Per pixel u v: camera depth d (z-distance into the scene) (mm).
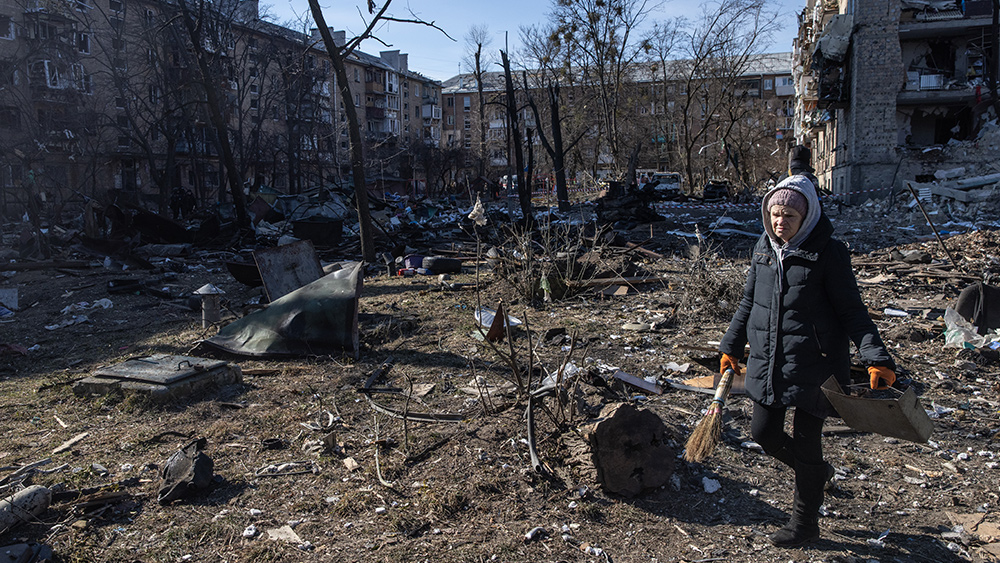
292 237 16891
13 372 6305
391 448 3912
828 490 3400
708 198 36938
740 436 4062
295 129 45094
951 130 30391
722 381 2986
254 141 38250
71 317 9117
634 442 3354
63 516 3148
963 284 9203
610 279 9102
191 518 3166
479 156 56656
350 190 26625
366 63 69938
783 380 2654
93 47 39531
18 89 35312
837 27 29578
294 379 5422
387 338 6699
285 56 37688
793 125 56531
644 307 8078
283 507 3268
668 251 14289
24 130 35656
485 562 2783
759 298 2793
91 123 35031
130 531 3047
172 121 36375
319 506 3262
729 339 2963
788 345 2650
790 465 2842
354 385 5223
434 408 4598
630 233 19375
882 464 3729
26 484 3549
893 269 10414
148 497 3375
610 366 5523
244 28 36719
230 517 3160
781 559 2801
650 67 50062
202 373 5172
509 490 3361
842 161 32531
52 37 34938
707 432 2881
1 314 9445
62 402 4988
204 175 39750
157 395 4781
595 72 46344
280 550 2869
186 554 2857
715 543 2934
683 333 6695
